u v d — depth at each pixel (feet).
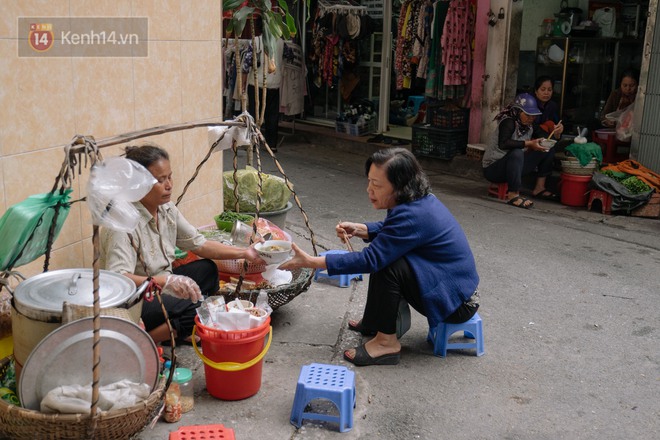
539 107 24.86
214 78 15.87
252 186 16.33
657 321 14.40
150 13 13.56
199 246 12.04
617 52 31.09
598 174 23.24
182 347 12.05
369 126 34.63
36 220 8.91
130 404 8.29
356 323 13.33
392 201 11.94
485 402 11.05
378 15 33.86
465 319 12.34
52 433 8.04
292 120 38.29
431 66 28.76
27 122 11.15
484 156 24.82
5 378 9.25
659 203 22.84
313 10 36.32
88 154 8.36
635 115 24.34
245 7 18.39
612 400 11.24
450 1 27.43
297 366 11.82
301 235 19.74
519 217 22.61
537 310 14.80
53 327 8.52
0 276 9.50
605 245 19.74
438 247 11.88
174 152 14.76
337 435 9.92
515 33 27.17
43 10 11.22
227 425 9.96
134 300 9.07
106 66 12.63
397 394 11.18
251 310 10.58
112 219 8.13
